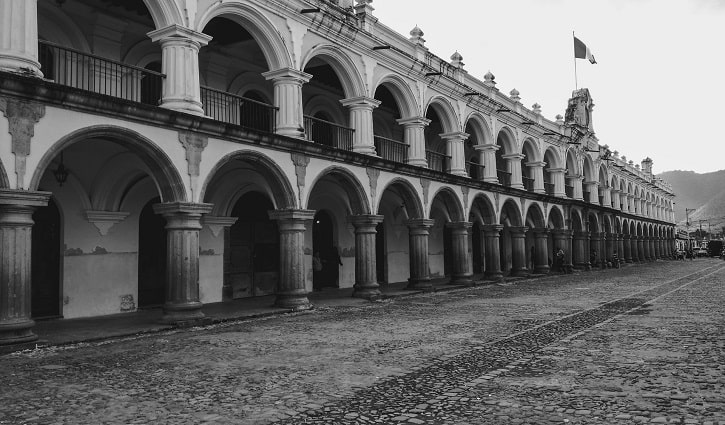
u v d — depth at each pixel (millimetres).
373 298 18734
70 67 13867
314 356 9070
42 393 6891
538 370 7805
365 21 19625
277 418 5805
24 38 10062
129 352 9625
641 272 36500
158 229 16953
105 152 14578
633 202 59438
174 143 12727
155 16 13258
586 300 17844
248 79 19531
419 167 21672
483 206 27484
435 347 9727
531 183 33125
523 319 13336
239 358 8977
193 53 13438
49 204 14195
